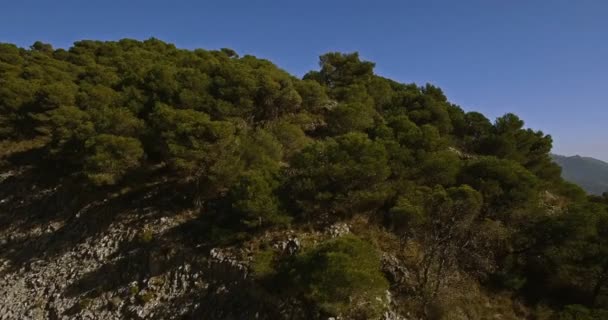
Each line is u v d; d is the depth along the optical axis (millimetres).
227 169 22703
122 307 19859
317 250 16656
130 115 28172
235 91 31859
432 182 23984
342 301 16062
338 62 48500
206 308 18484
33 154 33938
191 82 32469
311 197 21578
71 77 42125
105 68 43094
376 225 21828
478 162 24250
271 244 20250
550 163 37625
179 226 22781
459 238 21172
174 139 23500
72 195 28047
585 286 20391
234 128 25844
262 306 17609
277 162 25906
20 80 38438
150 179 27172
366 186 21891
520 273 21094
